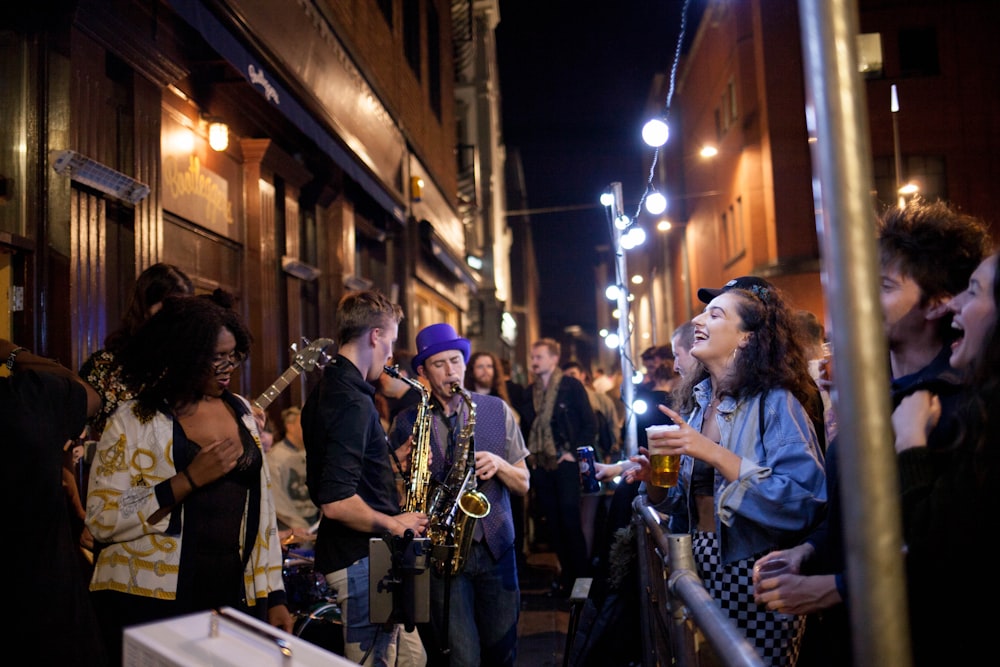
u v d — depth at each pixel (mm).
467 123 26031
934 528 1437
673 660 2162
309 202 9406
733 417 2613
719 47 24031
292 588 4527
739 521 2447
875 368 894
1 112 4434
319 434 3400
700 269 28734
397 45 12789
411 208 13297
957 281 1816
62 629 2154
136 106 5367
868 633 897
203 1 5246
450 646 3744
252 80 5969
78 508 3736
